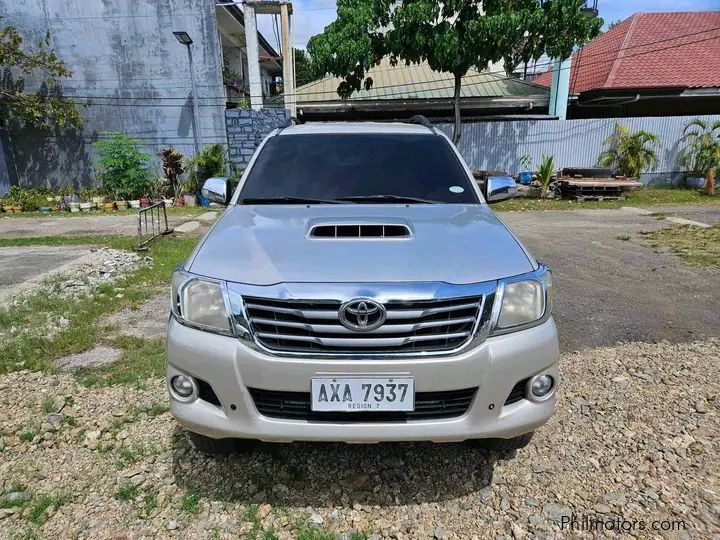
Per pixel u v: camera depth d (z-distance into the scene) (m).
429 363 1.88
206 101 14.72
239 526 2.04
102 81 14.63
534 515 2.08
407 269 2.00
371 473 2.35
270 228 2.45
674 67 16.30
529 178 14.34
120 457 2.46
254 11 14.34
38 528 2.02
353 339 1.88
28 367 3.46
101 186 14.59
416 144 3.39
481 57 12.09
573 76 18.48
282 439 1.98
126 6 14.15
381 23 12.69
